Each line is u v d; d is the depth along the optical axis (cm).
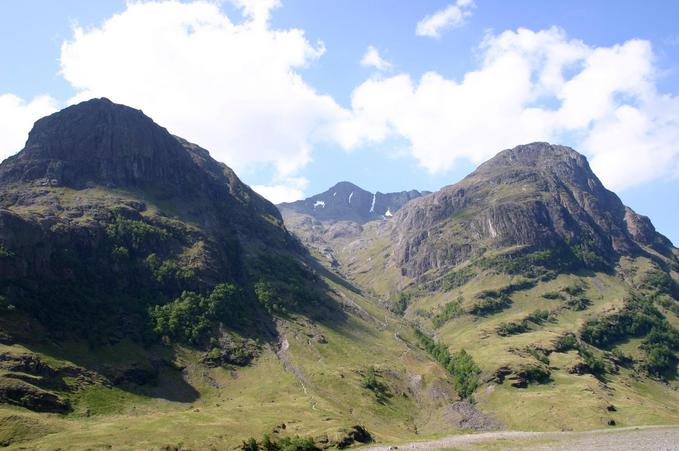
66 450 13500
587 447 16812
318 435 16625
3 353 18250
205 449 14625
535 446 17100
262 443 15550
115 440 14500
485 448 16725
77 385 18938
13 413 15262
